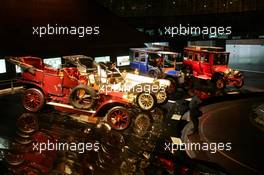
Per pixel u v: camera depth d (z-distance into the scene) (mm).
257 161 7465
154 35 19531
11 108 10406
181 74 13578
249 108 11852
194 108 9133
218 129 9547
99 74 9734
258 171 6992
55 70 9695
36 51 15000
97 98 9258
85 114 9320
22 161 6895
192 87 14477
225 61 14867
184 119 10148
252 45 27672
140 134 8703
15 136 8180
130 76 11055
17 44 14367
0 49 13695
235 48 27828
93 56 17375
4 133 8320
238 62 21656
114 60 18344
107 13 17859
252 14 17094
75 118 9656
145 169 6805
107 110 9328
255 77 16953
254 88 14523
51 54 15633
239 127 9766
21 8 14648
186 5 18375
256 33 17844
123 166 6871
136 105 10422
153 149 7828
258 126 9750
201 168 7039
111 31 17984
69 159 7059
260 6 16625
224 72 14281
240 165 7262
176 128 9289
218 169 7027
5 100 11320
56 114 9945
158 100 11336
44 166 6707
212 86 14812
